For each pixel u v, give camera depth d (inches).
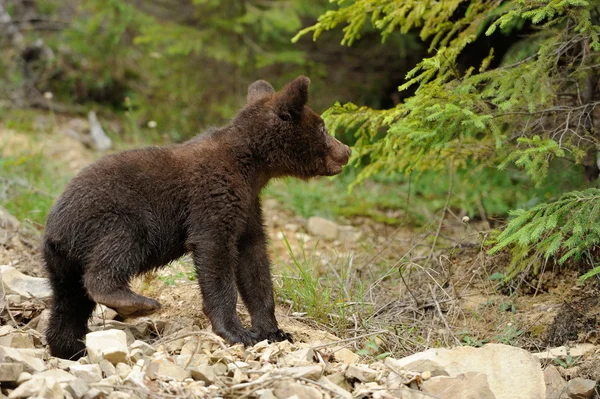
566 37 419.5
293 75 830.5
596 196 360.5
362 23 484.1
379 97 854.5
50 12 930.7
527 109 431.8
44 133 765.9
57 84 860.6
